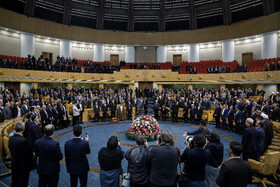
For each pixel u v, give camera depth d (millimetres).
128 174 3664
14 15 19250
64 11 22703
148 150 3207
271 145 5930
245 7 21125
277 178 4637
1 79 16203
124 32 25594
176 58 25969
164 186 2678
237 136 9234
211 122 12594
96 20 24891
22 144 3428
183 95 16250
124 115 13406
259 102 11062
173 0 24203
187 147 3289
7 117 8695
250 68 19625
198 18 24328
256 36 21000
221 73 19984
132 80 22281
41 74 18750
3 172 4863
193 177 2957
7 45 19719
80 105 11867
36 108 8828
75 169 3295
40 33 21297
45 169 3254
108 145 3193
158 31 25859
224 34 22688
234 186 2400
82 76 21047
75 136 3443
